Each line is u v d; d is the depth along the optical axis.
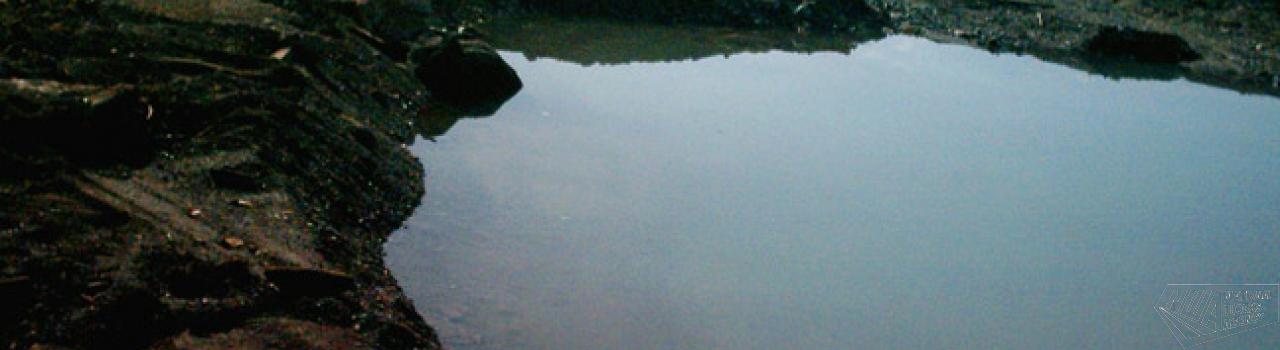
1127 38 13.18
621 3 12.38
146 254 4.63
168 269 4.61
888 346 5.64
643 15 12.38
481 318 5.38
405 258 5.91
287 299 4.80
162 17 7.33
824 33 12.91
